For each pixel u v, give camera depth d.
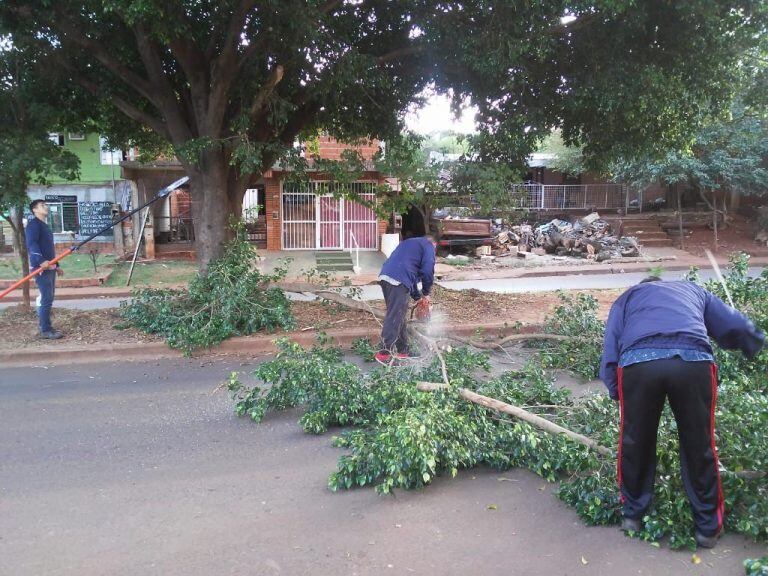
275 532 3.50
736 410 4.00
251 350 8.03
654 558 3.21
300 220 22.38
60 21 8.09
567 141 10.46
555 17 7.86
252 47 8.38
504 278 17.34
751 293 6.62
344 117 10.29
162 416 5.52
